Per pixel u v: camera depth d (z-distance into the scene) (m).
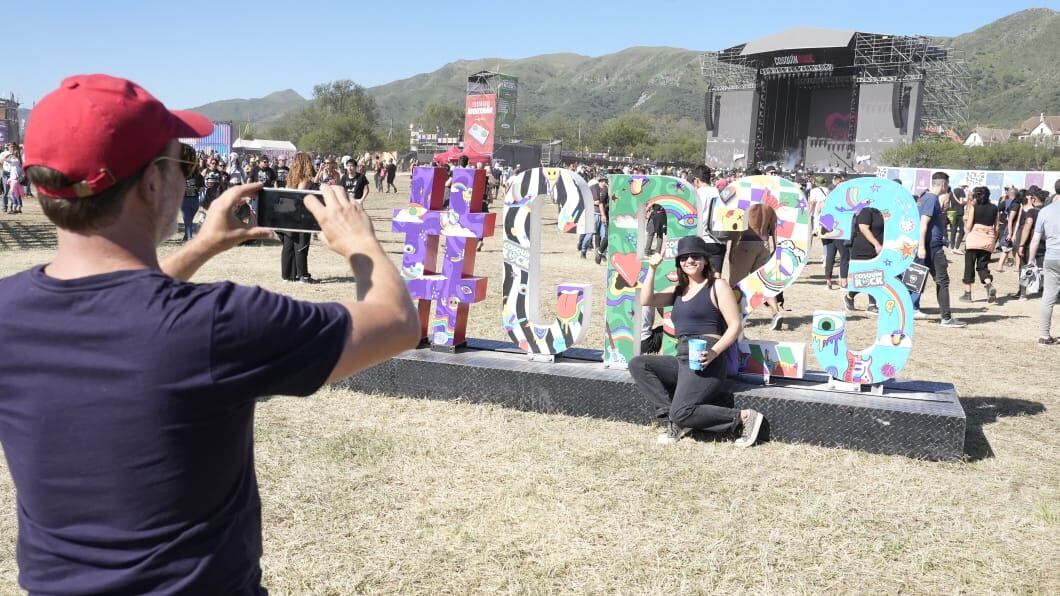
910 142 67.56
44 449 1.24
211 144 47.69
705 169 10.30
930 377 7.37
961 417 5.01
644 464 4.88
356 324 1.33
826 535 4.02
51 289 1.25
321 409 5.76
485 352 6.45
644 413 5.64
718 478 4.70
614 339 6.00
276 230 1.97
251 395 1.26
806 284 13.30
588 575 3.60
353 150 114.12
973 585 3.60
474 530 3.99
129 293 1.24
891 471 4.88
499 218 26.75
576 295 6.01
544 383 5.81
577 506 4.28
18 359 1.25
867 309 10.80
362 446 5.05
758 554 3.81
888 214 5.45
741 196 7.02
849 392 5.54
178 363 1.21
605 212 14.74
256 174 17.52
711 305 5.31
